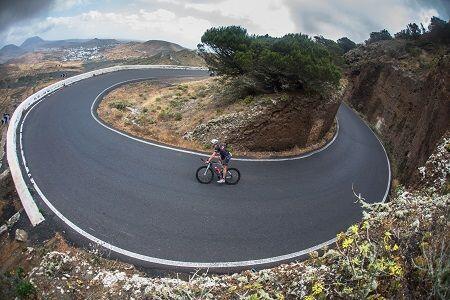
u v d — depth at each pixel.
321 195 14.63
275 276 7.71
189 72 45.44
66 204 11.96
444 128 15.69
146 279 8.58
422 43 35.53
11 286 8.73
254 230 11.31
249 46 19.64
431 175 9.64
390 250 5.79
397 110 27.36
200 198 12.87
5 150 16.38
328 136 24.33
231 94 21.08
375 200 15.55
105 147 16.91
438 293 4.62
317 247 10.79
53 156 15.66
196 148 17.42
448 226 5.83
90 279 8.66
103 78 35.22
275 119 17.84
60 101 24.94
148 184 13.56
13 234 10.75
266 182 14.91
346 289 5.48
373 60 36.94
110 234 10.54
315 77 17.81
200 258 9.80
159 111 23.16
